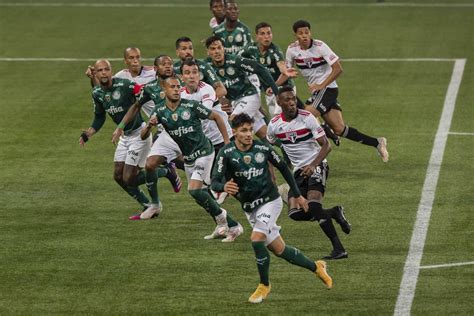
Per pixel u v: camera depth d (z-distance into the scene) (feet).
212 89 148.77
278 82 172.14
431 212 147.95
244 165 117.50
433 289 120.37
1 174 170.71
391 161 173.78
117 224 146.41
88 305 117.19
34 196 159.43
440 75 230.48
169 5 309.22
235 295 119.24
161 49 258.57
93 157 180.04
